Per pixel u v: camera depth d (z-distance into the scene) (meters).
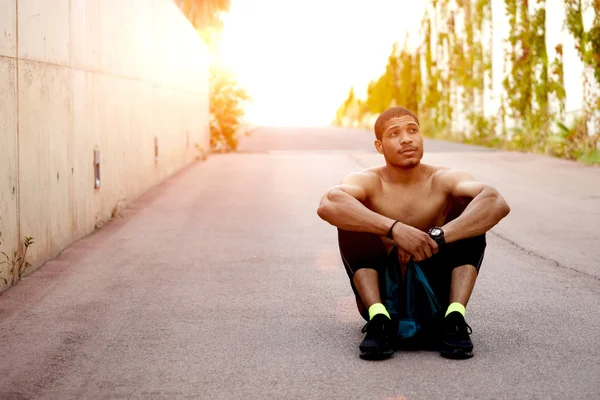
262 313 5.18
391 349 4.15
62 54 7.42
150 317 5.10
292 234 8.40
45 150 6.86
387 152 4.34
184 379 3.87
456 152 20.77
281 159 19.16
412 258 4.25
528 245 7.64
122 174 10.42
